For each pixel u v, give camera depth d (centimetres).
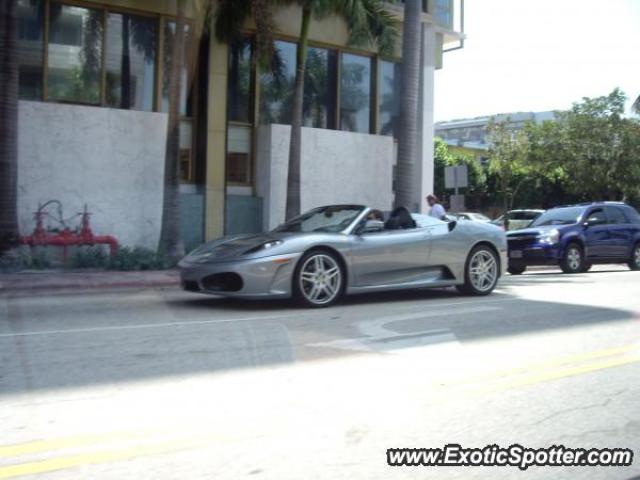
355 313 827
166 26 1611
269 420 418
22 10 1472
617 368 565
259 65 1549
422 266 945
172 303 930
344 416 428
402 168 1620
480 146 5478
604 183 3192
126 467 345
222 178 1683
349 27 1597
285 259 827
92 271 1319
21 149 1428
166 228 1419
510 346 644
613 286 1212
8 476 333
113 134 1523
